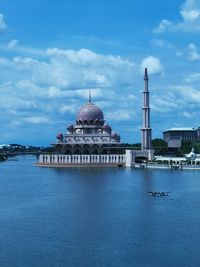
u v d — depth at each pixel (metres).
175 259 125.88
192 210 198.88
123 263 122.88
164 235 150.62
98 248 135.88
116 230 158.00
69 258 126.94
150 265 121.31
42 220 176.50
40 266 120.88
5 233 154.50
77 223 170.25
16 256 128.75
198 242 142.00
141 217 181.62
